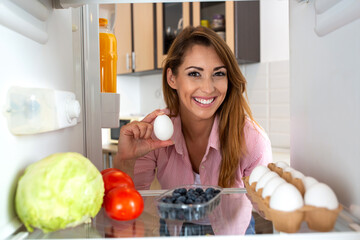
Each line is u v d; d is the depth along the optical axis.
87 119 0.88
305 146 0.68
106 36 1.05
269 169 0.63
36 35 0.54
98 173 0.51
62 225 0.45
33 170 0.46
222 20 2.13
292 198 0.44
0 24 0.43
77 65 0.84
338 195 0.53
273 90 2.14
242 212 0.53
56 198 0.44
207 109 1.00
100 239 0.44
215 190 0.60
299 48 0.70
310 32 0.64
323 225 0.44
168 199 0.54
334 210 0.43
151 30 2.56
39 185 0.44
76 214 0.46
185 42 1.00
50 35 0.62
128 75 3.07
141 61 2.67
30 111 0.48
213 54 0.97
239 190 0.68
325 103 0.57
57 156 0.48
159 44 2.51
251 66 2.26
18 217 0.48
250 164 1.19
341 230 0.44
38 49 0.57
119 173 0.62
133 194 0.53
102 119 1.01
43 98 0.52
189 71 0.98
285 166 0.65
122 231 0.47
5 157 0.45
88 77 0.88
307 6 0.65
